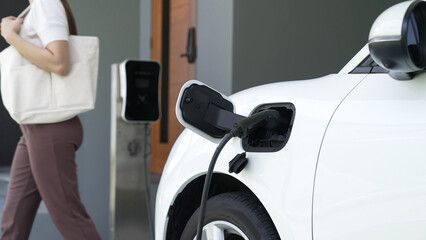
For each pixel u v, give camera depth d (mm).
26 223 3146
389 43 1351
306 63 5836
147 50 6285
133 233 3842
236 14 5266
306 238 1632
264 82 5488
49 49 2875
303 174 1664
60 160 2986
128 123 3826
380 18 1387
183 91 1812
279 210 1709
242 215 1911
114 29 4754
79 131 3055
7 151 7227
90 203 4633
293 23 5707
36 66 2914
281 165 1739
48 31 2877
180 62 5887
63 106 2928
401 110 1498
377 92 1591
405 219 1420
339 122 1624
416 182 1412
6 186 5180
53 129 2967
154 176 5719
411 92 1506
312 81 1875
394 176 1454
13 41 2889
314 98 1752
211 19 5484
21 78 2914
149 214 3611
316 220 1610
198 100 1839
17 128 7238
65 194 3018
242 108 1978
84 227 3084
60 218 3049
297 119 1748
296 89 1858
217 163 1942
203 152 2045
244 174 1843
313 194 1627
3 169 6516
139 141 3854
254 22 5398
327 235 1579
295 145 1715
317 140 1657
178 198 2182
